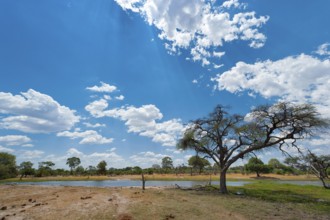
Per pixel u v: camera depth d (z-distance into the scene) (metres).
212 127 35.38
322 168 47.06
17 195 22.62
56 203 17.83
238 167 142.62
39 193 24.33
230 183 59.59
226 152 34.66
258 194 30.11
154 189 33.03
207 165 98.94
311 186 44.69
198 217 14.48
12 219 12.95
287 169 118.62
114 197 21.52
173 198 22.44
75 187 33.25
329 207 20.20
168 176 99.19
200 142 36.38
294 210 18.48
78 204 17.42
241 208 18.36
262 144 31.02
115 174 123.19
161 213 14.94
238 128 33.06
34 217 13.40
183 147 38.31
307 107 27.58
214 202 21.03
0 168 89.56
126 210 15.48
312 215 16.67
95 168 129.12
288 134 29.52
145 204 17.84
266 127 30.17
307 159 46.94
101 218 13.38
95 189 29.70
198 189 35.81
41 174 110.81
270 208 18.94
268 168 96.12
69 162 127.81
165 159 134.75
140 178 91.56
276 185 47.12
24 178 102.00
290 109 28.09
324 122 27.56
